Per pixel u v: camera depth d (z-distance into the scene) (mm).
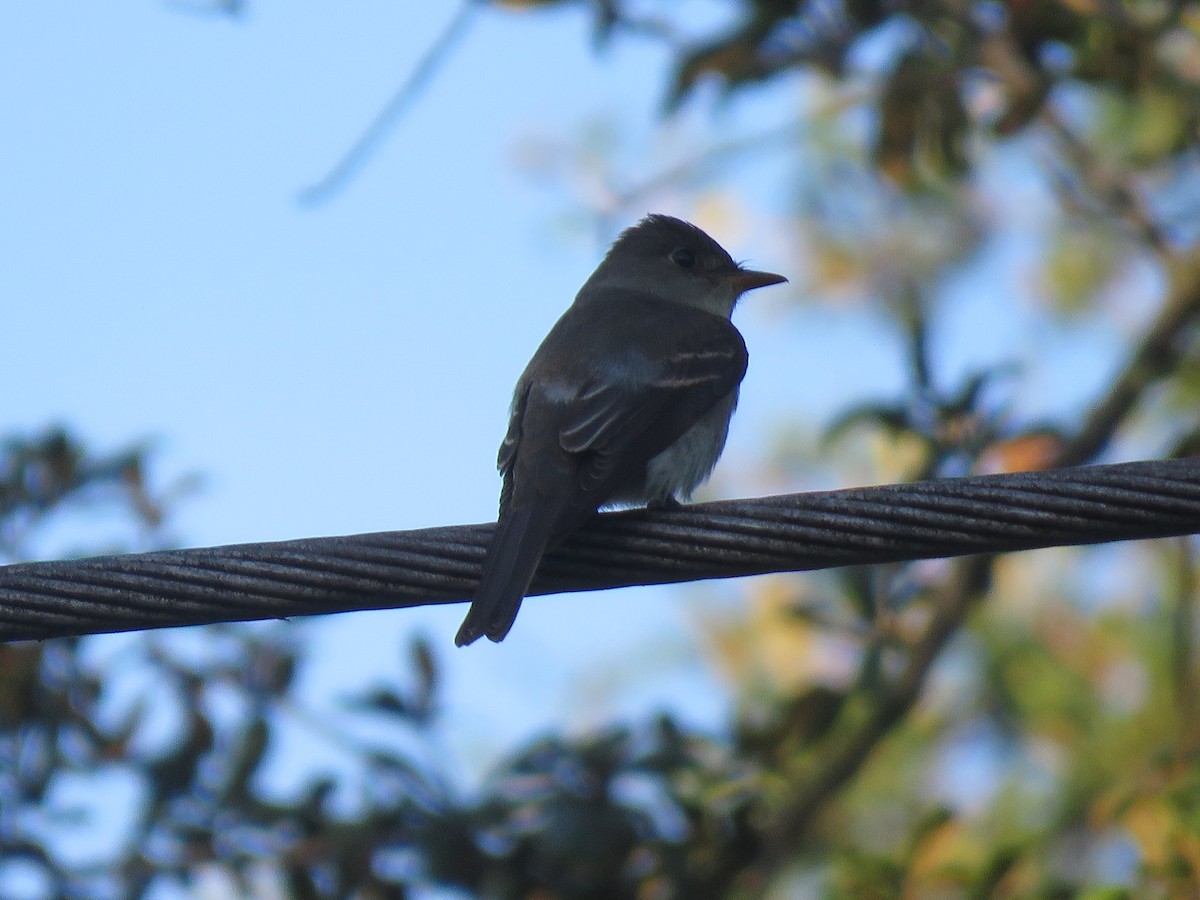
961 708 15000
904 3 14133
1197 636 14562
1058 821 13938
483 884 12297
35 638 8586
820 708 13234
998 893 11594
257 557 8570
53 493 12609
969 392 13172
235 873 12414
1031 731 14734
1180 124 14703
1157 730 14242
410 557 8711
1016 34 13961
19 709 12562
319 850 12383
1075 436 14281
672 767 12453
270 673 12672
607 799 12352
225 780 12562
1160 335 14477
